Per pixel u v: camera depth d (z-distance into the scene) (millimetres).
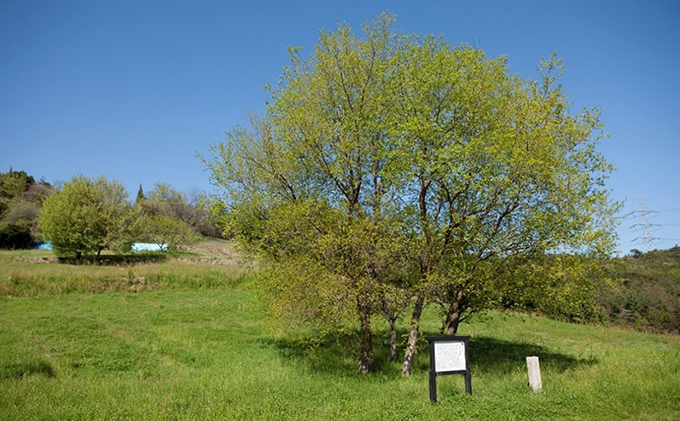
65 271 29234
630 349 19984
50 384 10820
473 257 14336
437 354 9961
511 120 14047
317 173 15602
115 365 14039
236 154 16234
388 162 13766
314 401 9742
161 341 17578
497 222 14281
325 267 13234
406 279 15039
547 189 13703
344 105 15391
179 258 44000
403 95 14398
